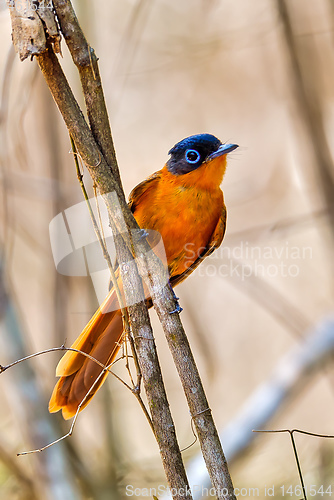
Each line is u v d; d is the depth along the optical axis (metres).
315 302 14.41
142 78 14.71
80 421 12.41
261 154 15.08
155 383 5.23
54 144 11.32
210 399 14.05
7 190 10.56
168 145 14.78
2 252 9.96
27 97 9.33
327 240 12.45
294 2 12.53
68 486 9.62
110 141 5.21
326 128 13.84
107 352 6.79
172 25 14.54
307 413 14.22
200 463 10.16
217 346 14.52
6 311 9.73
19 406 9.66
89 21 11.27
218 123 15.13
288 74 12.38
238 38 13.98
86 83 5.14
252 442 10.98
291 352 11.83
